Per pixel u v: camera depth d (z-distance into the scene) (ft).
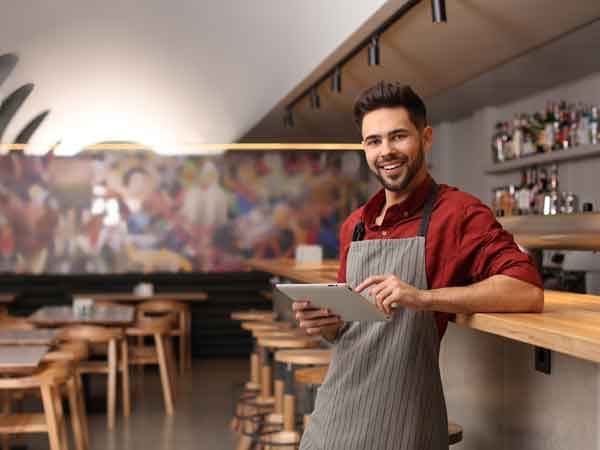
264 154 37.52
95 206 36.24
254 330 19.61
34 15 20.94
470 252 6.61
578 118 19.51
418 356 6.68
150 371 32.30
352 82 21.68
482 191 25.66
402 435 6.64
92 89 25.81
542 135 20.86
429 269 6.71
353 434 6.78
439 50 17.78
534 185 21.21
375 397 6.73
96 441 20.27
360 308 6.43
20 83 25.11
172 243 36.91
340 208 37.86
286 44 21.47
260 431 16.67
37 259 35.81
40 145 32.40
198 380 29.55
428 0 14.40
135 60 23.61
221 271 37.04
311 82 21.65
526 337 6.15
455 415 10.51
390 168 6.68
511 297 6.50
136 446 19.74
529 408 8.31
